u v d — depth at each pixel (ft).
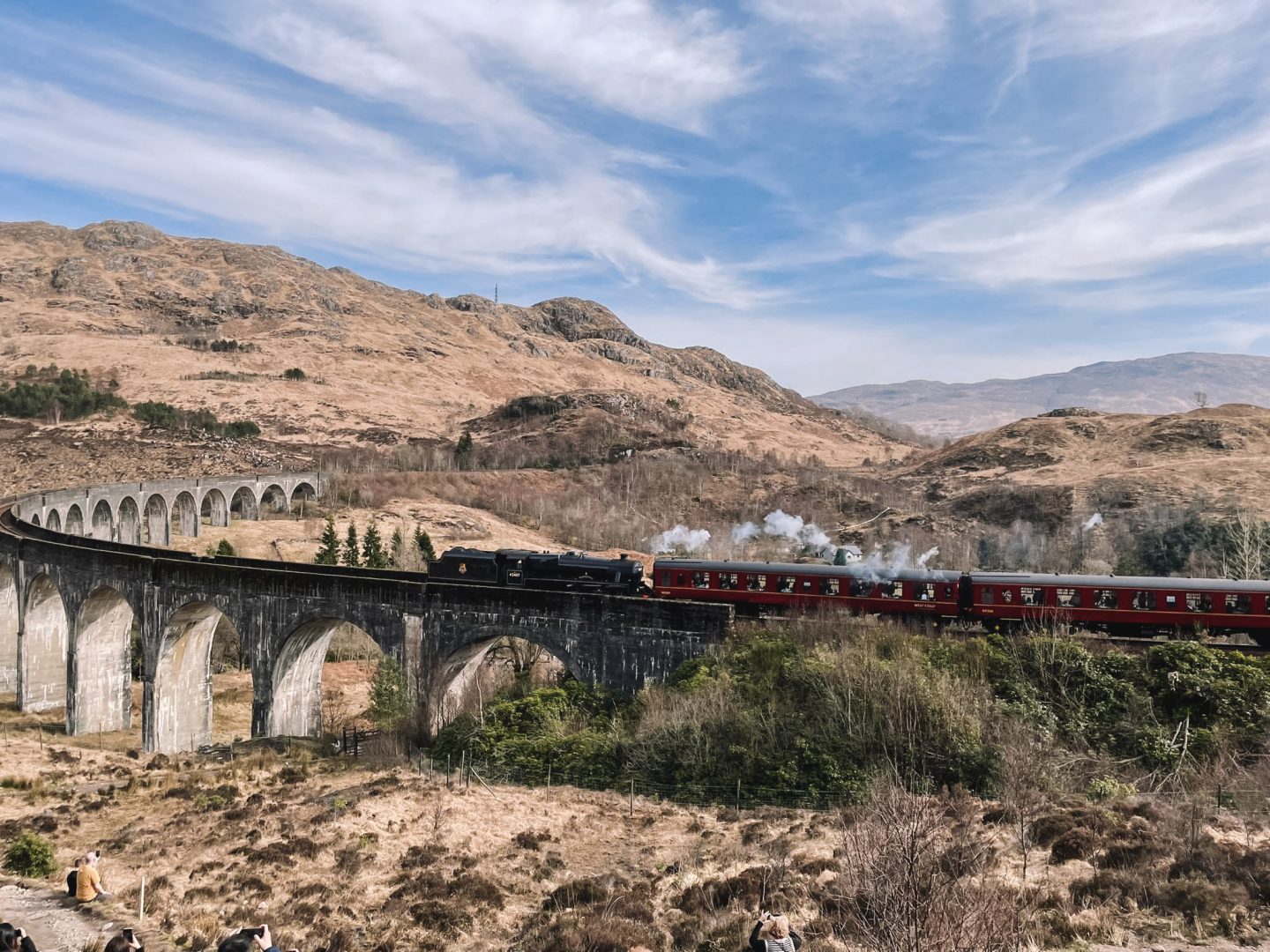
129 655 194.59
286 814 116.16
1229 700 113.70
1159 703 117.70
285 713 160.56
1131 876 73.77
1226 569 286.87
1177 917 66.54
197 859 100.17
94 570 177.17
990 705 118.01
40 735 177.06
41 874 90.99
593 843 104.88
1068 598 132.05
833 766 114.11
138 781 136.67
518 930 81.25
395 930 80.84
